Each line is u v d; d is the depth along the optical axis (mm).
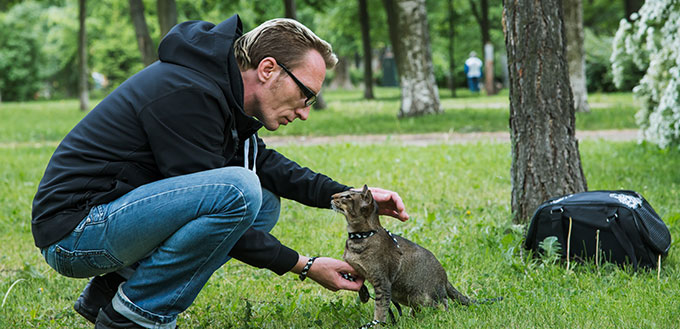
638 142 8914
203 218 2561
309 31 2826
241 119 2732
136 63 49906
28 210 6758
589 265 4023
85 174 2553
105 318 2664
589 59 29141
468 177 7871
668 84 7832
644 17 8133
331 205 3201
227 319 3455
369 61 29453
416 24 17188
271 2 26031
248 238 2748
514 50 5051
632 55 8867
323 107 22109
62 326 3465
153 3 26109
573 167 5039
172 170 2562
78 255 2592
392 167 8766
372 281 3162
